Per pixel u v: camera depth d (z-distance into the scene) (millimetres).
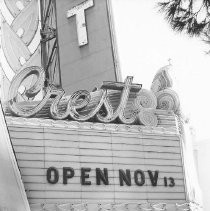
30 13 31062
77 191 17375
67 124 18203
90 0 34312
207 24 8625
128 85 19672
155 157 19094
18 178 14891
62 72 34688
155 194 18484
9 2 30219
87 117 18672
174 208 18422
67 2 35531
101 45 33094
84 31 34062
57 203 16828
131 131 19109
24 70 18484
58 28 35625
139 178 18500
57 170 17406
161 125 19906
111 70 32219
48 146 17641
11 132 17344
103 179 17875
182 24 8664
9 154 14992
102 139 18500
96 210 17219
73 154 17859
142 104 19984
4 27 29562
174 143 19672
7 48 29219
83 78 33500
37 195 16828
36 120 17844
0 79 28078
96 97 19625
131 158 18688
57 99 18422
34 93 18672
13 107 17828
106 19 33156
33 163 17203
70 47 34688
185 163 19516
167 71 21766
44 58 34938
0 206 13805
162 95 20969
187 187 19031
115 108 20141
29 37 30516
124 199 17938
